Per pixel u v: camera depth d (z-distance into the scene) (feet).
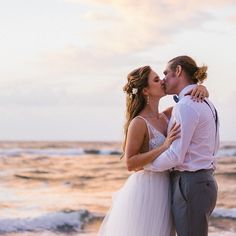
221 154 90.38
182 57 15.42
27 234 36.88
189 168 14.70
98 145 130.21
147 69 15.81
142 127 15.53
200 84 15.43
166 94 15.71
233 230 37.73
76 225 40.09
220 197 53.36
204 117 14.79
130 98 16.01
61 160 94.63
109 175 75.51
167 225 15.42
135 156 15.29
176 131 14.67
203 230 14.69
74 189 63.16
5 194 56.75
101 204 49.47
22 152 103.65
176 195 14.94
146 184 15.51
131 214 15.55
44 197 54.65
